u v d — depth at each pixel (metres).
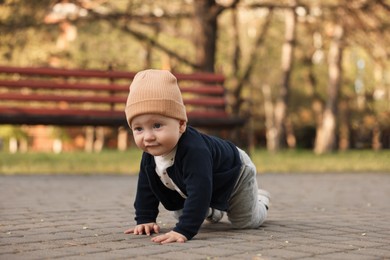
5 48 17.05
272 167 12.75
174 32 18.41
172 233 3.85
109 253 3.37
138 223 4.25
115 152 21.39
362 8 17.73
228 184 4.16
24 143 46.28
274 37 32.34
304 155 19.25
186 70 26.56
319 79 37.38
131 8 18.33
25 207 5.83
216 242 3.80
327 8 18.14
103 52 25.78
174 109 3.83
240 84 25.25
